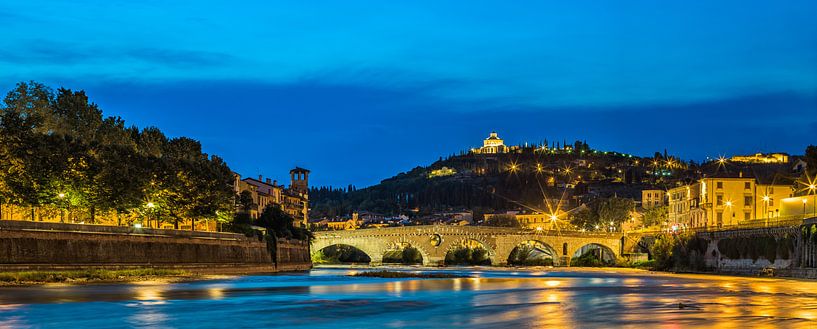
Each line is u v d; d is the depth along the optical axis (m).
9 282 91.94
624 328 57.19
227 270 144.38
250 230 169.25
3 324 58.56
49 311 66.62
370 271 167.12
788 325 58.41
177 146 163.00
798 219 149.50
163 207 143.88
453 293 93.44
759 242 158.75
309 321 63.03
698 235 187.25
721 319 62.41
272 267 170.88
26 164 112.38
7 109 127.50
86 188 120.94
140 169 135.00
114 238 114.94
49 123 133.00
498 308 73.06
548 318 63.97
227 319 63.81
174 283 104.38
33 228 100.50
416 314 67.94
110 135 141.00
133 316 64.25
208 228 176.50
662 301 80.88
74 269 105.94
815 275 134.25
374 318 65.12
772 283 122.44
